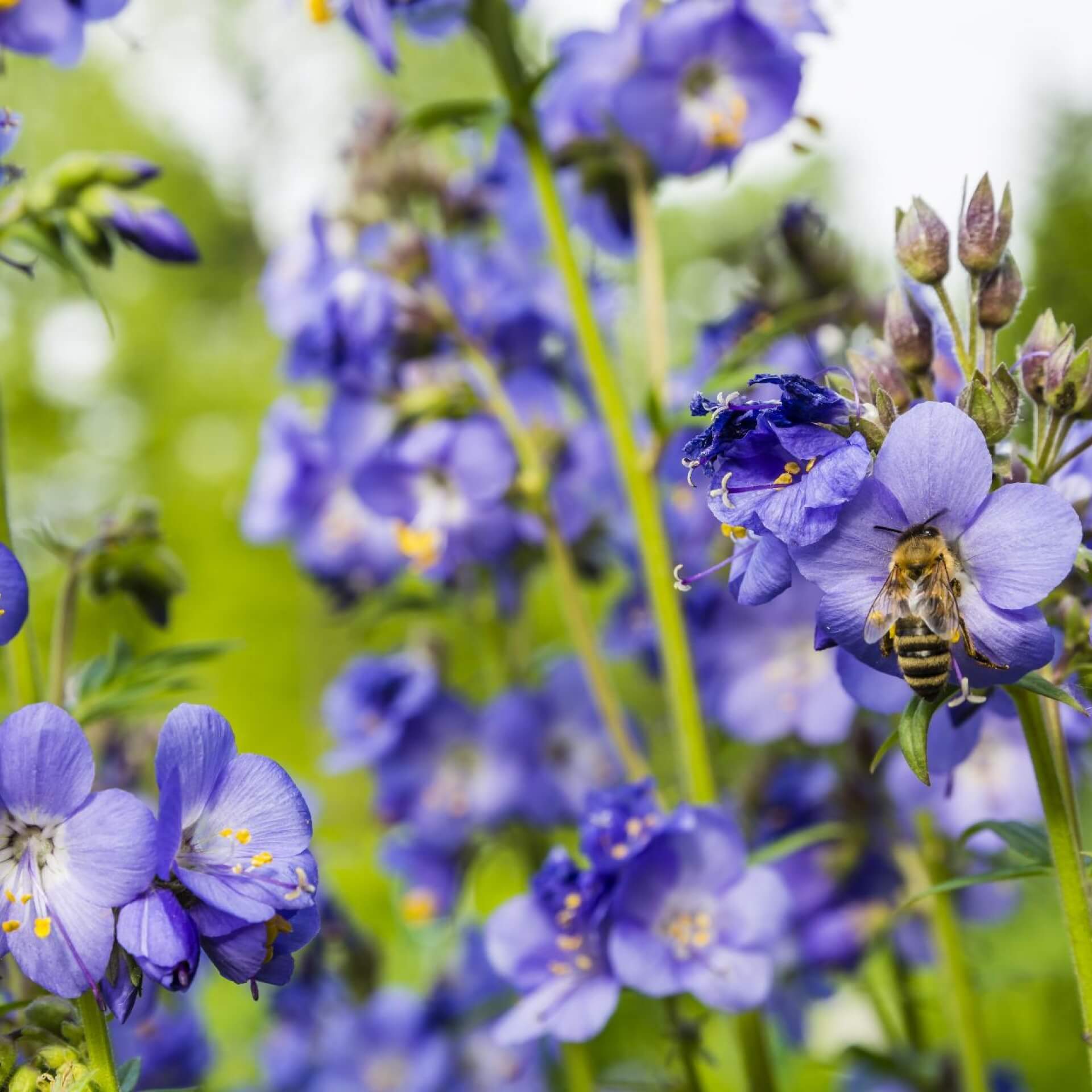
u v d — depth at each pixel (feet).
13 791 0.79
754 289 1.32
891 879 1.26
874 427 0.80
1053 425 0.83
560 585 1.28
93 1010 0.82
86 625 5.00
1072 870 0.83
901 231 0.86
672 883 1.02
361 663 1.50
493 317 1.40
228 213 8.13
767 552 0.80
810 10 1.18
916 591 0.79
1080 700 0.88
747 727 1.27
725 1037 1.54
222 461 7.24
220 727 0.81
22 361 7.80
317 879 0.80
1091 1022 0.83
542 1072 1.47
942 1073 1.26
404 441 1.33
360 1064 1.43
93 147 8.06
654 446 1.19
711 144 1.20
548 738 1.43
